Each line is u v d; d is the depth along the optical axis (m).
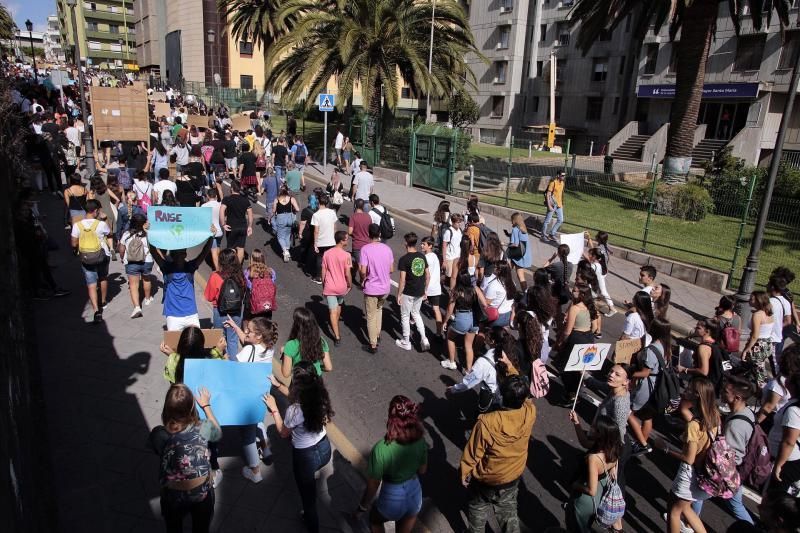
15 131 13.52
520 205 19.62
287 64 26.16
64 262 11.17
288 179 16.12
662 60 36.94
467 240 9.48
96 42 107.88
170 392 4.02
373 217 11.43
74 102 29.53
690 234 16.84
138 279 8.87
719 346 6.74
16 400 3.11
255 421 4.88
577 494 4.49
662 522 5.37
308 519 4.73
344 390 7.34
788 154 27.81
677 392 5.92
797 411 4.87
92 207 8.30
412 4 25.97
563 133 42.81
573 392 7.23
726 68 33.56
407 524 4.34
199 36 57.28
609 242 15.63
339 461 5.87
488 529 5.14
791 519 3.52
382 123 27.48
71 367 7.26
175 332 5.47
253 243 13.62
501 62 47.59
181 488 3.94
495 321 7.50
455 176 22.05
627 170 30.62
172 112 29.61
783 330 7.95
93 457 5.60
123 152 15.27
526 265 11.42
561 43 44.66
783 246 15.84
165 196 9.34
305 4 25.25
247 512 5.04
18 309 4.41
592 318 7.35
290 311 9.84
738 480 4.59
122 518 4.87
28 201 9.84
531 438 6.64
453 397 7.31
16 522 2.37
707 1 19.30
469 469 4.47
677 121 20.86
